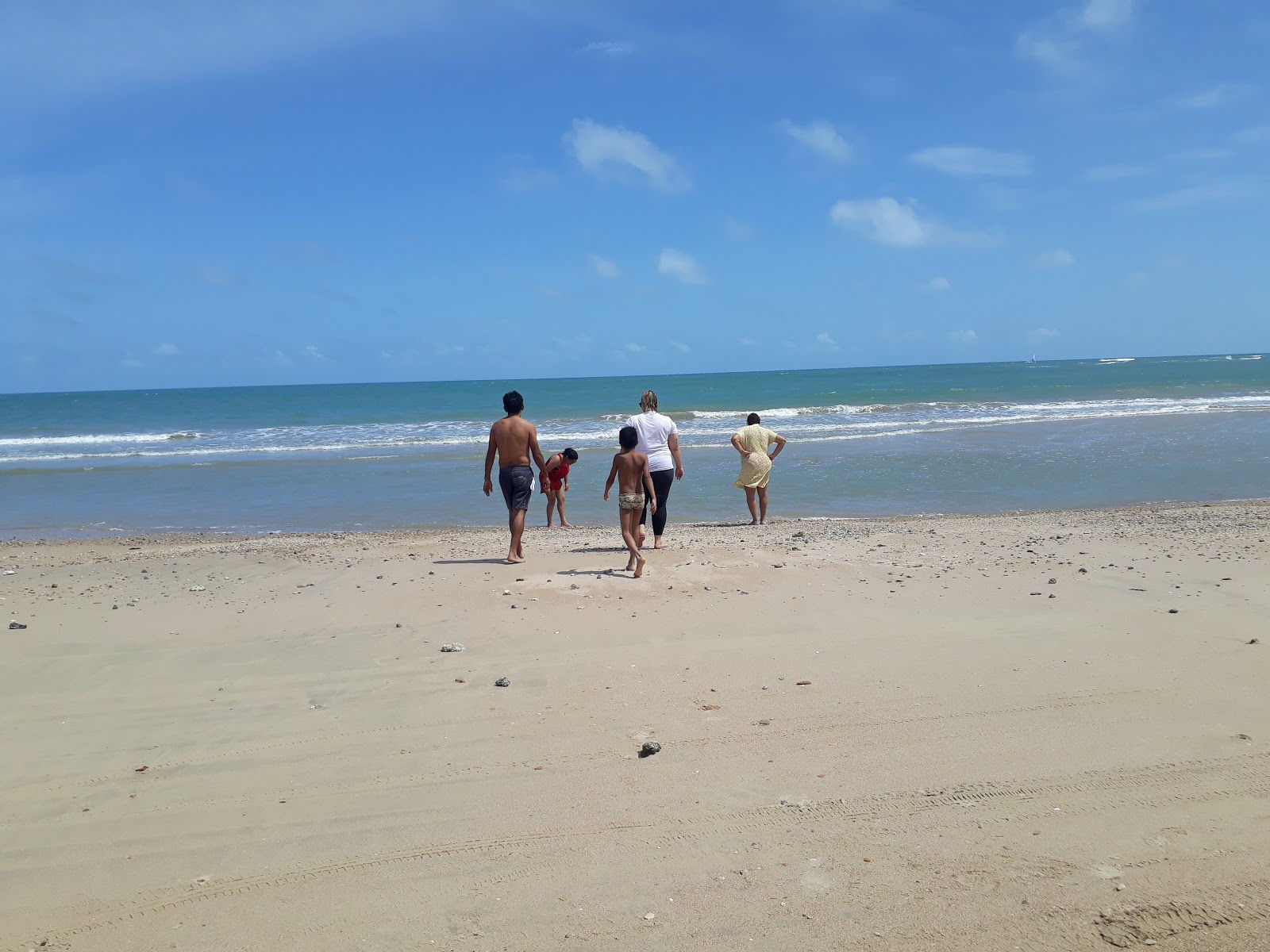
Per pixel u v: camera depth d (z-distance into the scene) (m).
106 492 19.23
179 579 8.81
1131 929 2.89
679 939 2.92
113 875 3.46
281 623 6.87
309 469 22.91
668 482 9.71
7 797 4.12
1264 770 3.98
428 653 6.01
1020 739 4.38
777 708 4.89
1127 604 6.83
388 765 4.34
